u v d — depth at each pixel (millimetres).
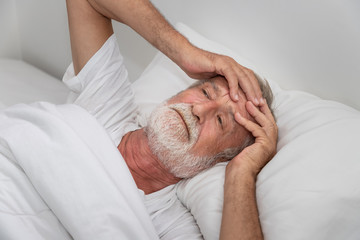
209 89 1253
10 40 2170
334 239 997
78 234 1001
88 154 1051
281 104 1370
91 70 1302
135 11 1246
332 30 1366
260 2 1484
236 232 996
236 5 1536
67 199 1009
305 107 1292
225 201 1077
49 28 2064
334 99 1424
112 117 1328
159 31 1239
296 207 1018
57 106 1186
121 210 1023
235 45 1588
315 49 1418
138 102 1505
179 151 1207
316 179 1037
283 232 1005
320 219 996
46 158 1031
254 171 1147
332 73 1404
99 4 1256
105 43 1311
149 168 1247
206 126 1221
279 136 1267
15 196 1027
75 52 1325
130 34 1822
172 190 1288
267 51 1522
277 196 1055
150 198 1253
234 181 1109
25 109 1112
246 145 1266
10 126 1075
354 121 1129
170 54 1247
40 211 1041
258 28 1516
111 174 1086
